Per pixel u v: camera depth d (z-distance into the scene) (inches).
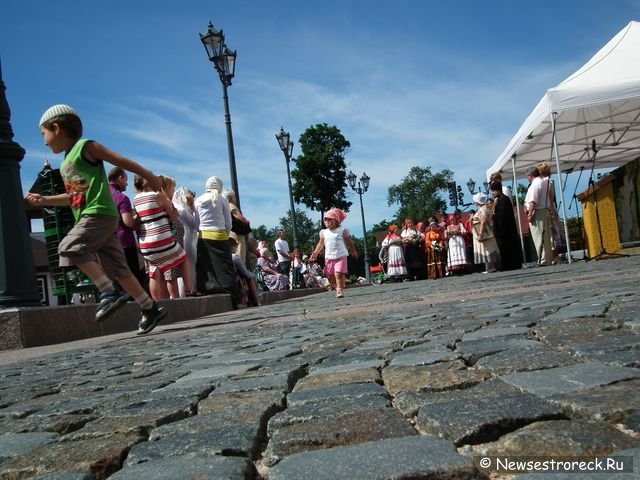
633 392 57.6
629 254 509.4
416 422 59.9
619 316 111.3
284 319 254.8
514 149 580.4
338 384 83.7
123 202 314.0
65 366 158.1
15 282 250.4
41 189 380.5
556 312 133.9
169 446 60.4
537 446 46.7
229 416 70.7
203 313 363.9
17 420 86.6
